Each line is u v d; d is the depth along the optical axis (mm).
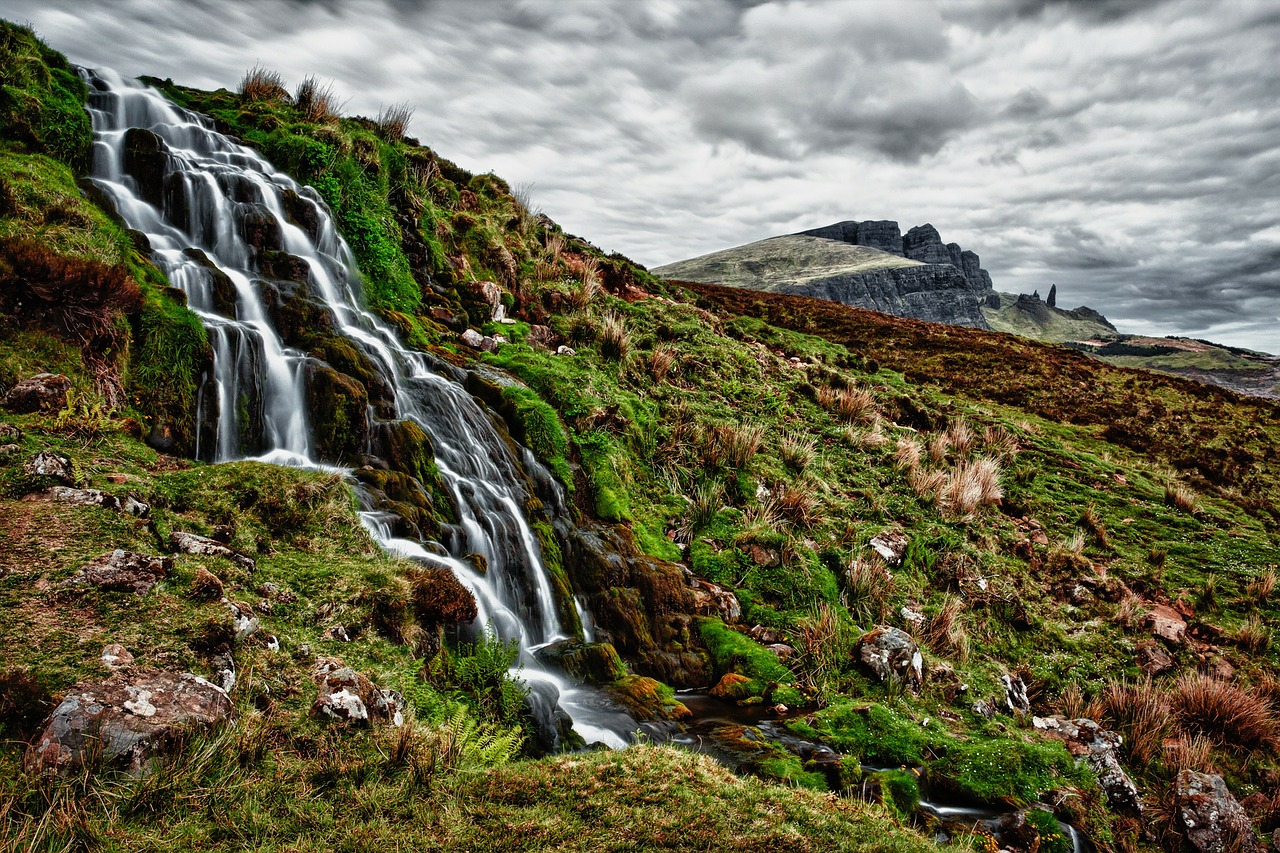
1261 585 11844
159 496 5531
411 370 9930
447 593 5961
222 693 3838
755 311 38844
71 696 3363
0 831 2785
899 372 28766
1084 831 6172
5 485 4898
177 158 9773
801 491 11578
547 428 10492
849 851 4152
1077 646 9773
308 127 13023
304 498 6312
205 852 3082
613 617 8547
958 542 11602
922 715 7664
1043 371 31000
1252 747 7820
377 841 3406
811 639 8648
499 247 15258
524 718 5566
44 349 6312
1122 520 14719
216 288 8578
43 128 8961
